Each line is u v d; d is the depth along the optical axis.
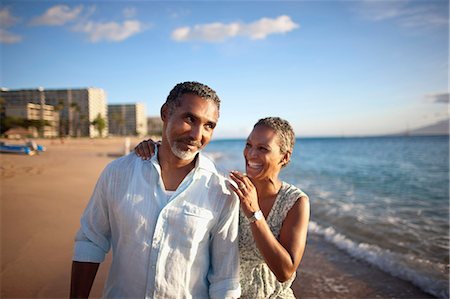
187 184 1.74
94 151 33.97
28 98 129.25
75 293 1.82
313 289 4.31
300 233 1.98
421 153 44.69
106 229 1.91
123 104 160.50
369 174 20.25
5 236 5.48
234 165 26.09
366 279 4.58
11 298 3.53
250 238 2.10
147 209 1.70
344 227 7.46
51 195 8.95
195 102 1.71
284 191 2.13
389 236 6.65
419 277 4.60
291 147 2.16
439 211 9.12
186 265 1.70
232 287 1.80
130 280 1.72
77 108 105.75
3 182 10.89
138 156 1.84
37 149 29.45
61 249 4.95
